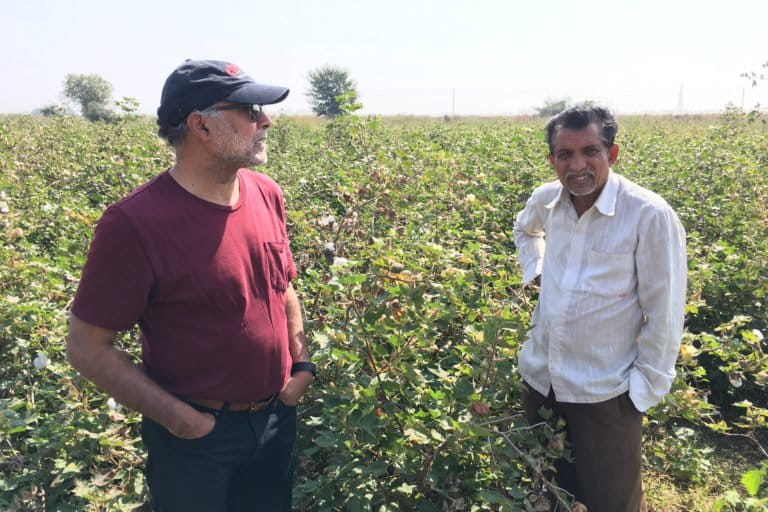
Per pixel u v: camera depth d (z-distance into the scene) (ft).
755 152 28.91
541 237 8.86
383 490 8.29
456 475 8.38
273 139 35.94
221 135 5.93
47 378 10.16
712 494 10.75
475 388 8.22
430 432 7.80
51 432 8.84
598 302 7.21
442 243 13.15
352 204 13.29
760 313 14.26
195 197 6.07
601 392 7.36
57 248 14.71
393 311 8.34
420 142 26.53
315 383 9.77
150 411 6.06
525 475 8.50
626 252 7.04
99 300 5.82
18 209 17.87
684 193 20.92
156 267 5.89
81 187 21.99
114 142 28.40
